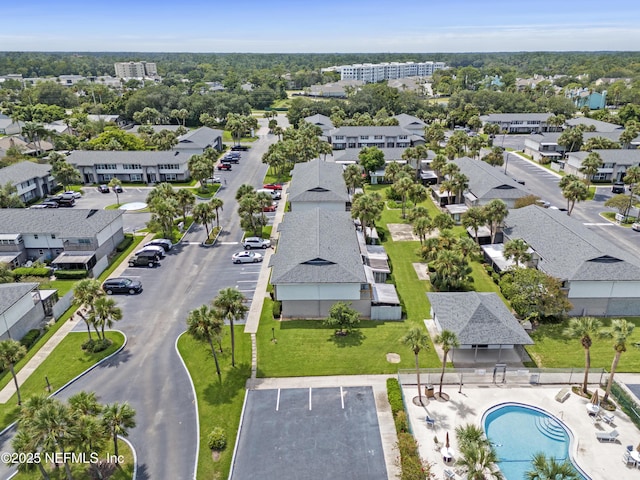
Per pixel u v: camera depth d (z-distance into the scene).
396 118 185.75
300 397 47.41
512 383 49.34
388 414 44.94
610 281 59.81
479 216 77.81
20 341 56.34
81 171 125.00
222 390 48.50
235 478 38.16
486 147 163.88
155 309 63.88
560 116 186.62
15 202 93.25
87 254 75.06
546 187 119.25
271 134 198.88
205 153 136.62
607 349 54.94
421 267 76.19
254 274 73.75
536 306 57.88
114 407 36.84
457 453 39.75
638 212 97.31
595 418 44.25
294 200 92.81
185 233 90.62
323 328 59.12
